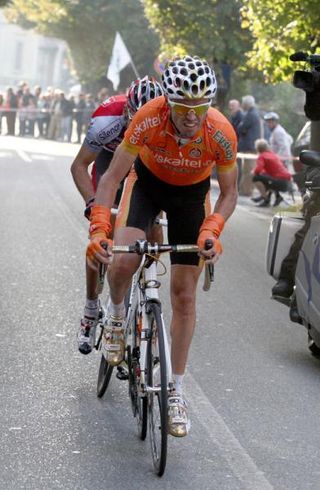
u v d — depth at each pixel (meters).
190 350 7.89
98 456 5.46
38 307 9.05
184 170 5.48
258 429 6.05
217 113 5.41
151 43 40.84
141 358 5.43
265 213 18.23
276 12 16.67
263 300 10.09
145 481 5.14
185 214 5.66
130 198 5.71
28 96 41.66
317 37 16.23
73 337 8.04
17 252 11.91
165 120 5.30
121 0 42.06
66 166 26.17
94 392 6.63
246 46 25.77
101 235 5.34
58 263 11.34
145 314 5.48
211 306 9.66
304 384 7.08
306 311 7.49
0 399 6.38
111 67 32.75
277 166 18.97
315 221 7.45
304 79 8.60
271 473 5.34
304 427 6.13
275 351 8.02
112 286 5.77
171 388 5.43
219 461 5.48
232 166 5.48
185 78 5.02
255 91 34.06
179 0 25.88
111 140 6.40
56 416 6.10
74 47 45.81
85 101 38.97
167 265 11.88
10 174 22.75
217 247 5.26
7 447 5.53
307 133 17.44
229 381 7.06
